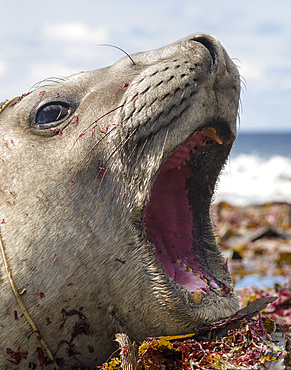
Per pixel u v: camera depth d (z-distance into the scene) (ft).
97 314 12.08
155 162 11.88
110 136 12.47
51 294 12.06
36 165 12.88
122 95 12.79
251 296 20.62
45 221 12.34
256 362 10.84
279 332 12.64
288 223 46.16
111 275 11.89
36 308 12.09
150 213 13.91
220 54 12.25
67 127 13.19
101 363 12.51
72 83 13.98
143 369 11.22
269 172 96.73
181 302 11.46
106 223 12.09
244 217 49.49
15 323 12.12
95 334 12.21
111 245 11.96
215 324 11.76
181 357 11.48
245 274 29.43
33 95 14.24
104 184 12.35
